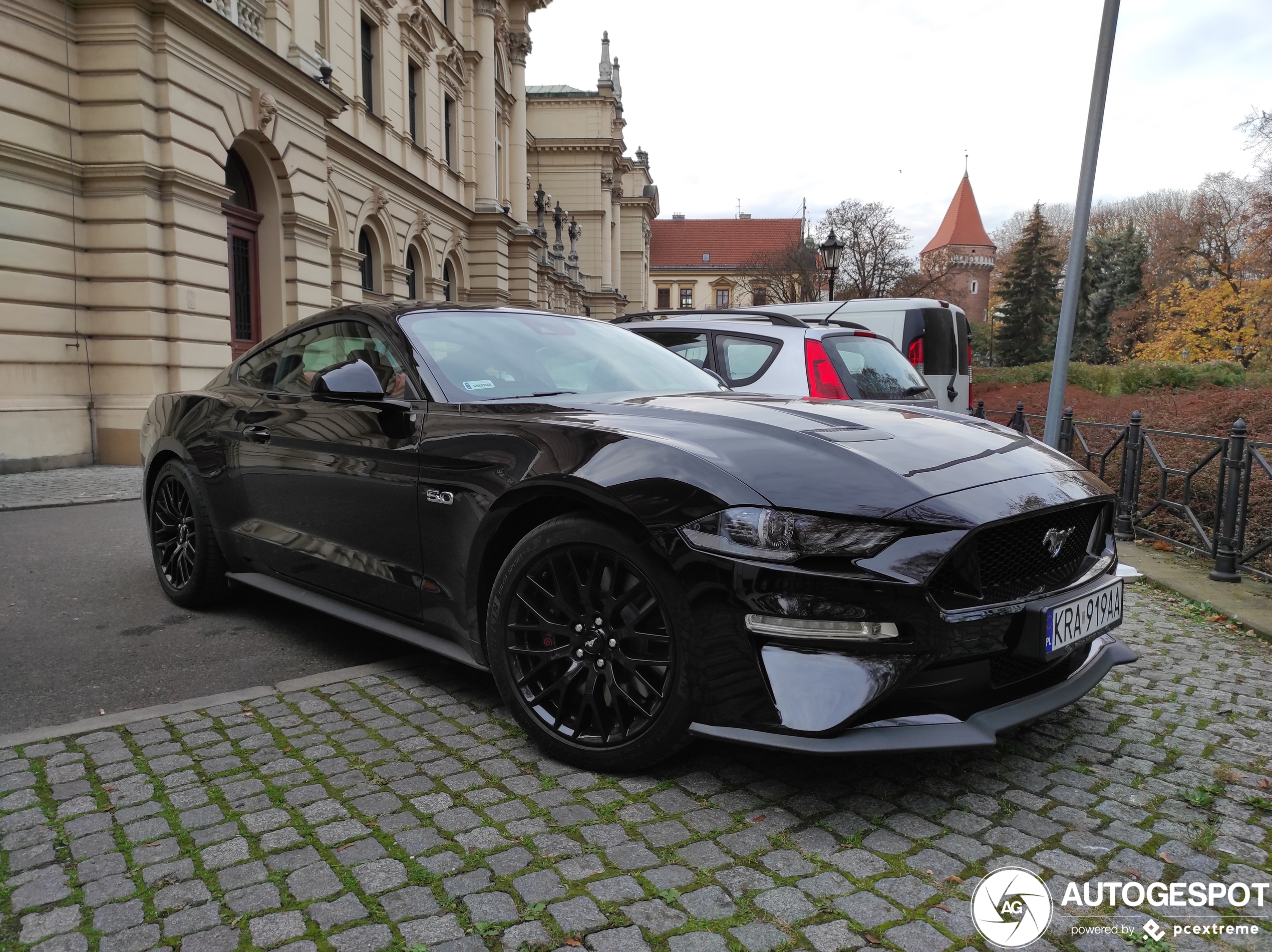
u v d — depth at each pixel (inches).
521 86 1331.2
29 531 253.9
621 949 68.4
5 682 129.6
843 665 82.7
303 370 148.3
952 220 3954.2
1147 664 144.9
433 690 124.9
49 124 413.7
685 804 91.5
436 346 128.6
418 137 938.7
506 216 1122.0
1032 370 1040.8
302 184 593.0
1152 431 254.8
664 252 3865.7
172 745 105.5
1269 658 148.8
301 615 165.3
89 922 71.4
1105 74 247.6
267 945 68.5
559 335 145.3
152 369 444.8
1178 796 95.9
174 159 448.1
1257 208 1450.5
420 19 900.6
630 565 92.9
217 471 156.9
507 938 69.6
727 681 86.8
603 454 97.0
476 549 108.0
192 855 81.3
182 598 166.7
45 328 416.2
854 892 76.5
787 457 91.8
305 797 92.4
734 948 68.7
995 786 97.5
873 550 83.3
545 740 101.1
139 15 426.9
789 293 2130.9
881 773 99.7
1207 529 238.5
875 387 222.7
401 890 75.8
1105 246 2421.3
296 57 588.1
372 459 123.4
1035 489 96.0
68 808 89.7
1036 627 90.4
